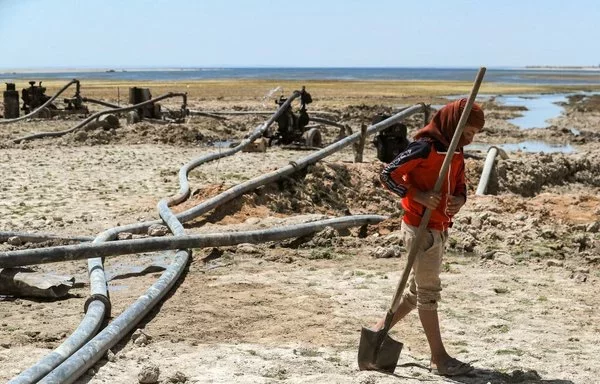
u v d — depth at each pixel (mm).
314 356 6090
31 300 7695
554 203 13094
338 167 16031
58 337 6480
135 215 11750
